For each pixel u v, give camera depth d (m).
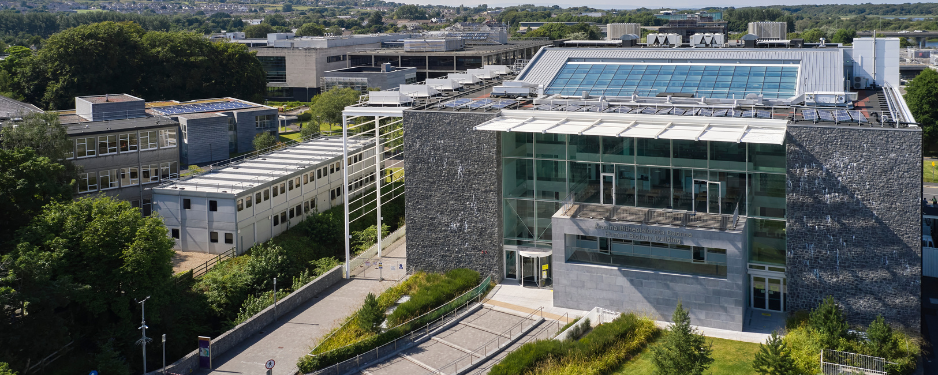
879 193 48.41
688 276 51.69
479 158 57.94
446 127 58.53
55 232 50.66
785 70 70.25
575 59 78.44
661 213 53.09
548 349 46.44
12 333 43.28
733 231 50.34
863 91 70.94
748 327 51.44
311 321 54.06
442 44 176.12
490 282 59.38
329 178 86.62
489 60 172.25
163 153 83.31
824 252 50.31
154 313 50.50
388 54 176.00
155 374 44.78
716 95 67.31
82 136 75.50
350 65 179.50
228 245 69.88
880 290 49.31
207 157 109.69
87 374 45.34
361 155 93.50
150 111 113.19
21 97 139.62
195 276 63.53
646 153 54.22
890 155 47.78
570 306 55.25
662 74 72.56
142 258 49.28
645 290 53.03
